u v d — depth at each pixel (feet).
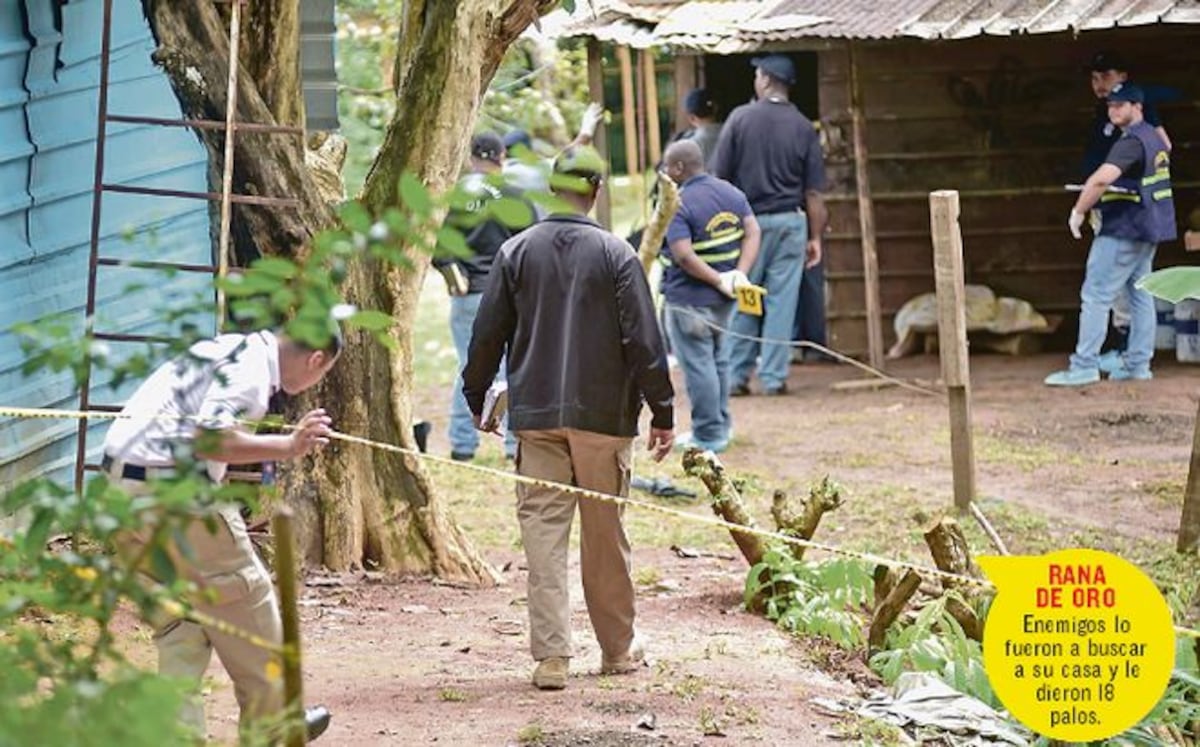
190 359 18.97
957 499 51.06
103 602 17.40
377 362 42.32
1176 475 56.13
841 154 77.00
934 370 74.13
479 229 56.24
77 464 38.40
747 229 59.06
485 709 30.63
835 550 33.37
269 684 24.68
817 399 69.46
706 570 44.91
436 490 43.11
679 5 74.23
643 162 84.28
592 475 32.37
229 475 33.53
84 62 43.27
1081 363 69.56
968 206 76.74
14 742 15.42
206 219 48.29
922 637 34.45
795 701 31.99
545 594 32.17
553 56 89.25
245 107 40.19
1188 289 42.24
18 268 40.86
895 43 76.02
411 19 43.98
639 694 31.86
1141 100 67.92
